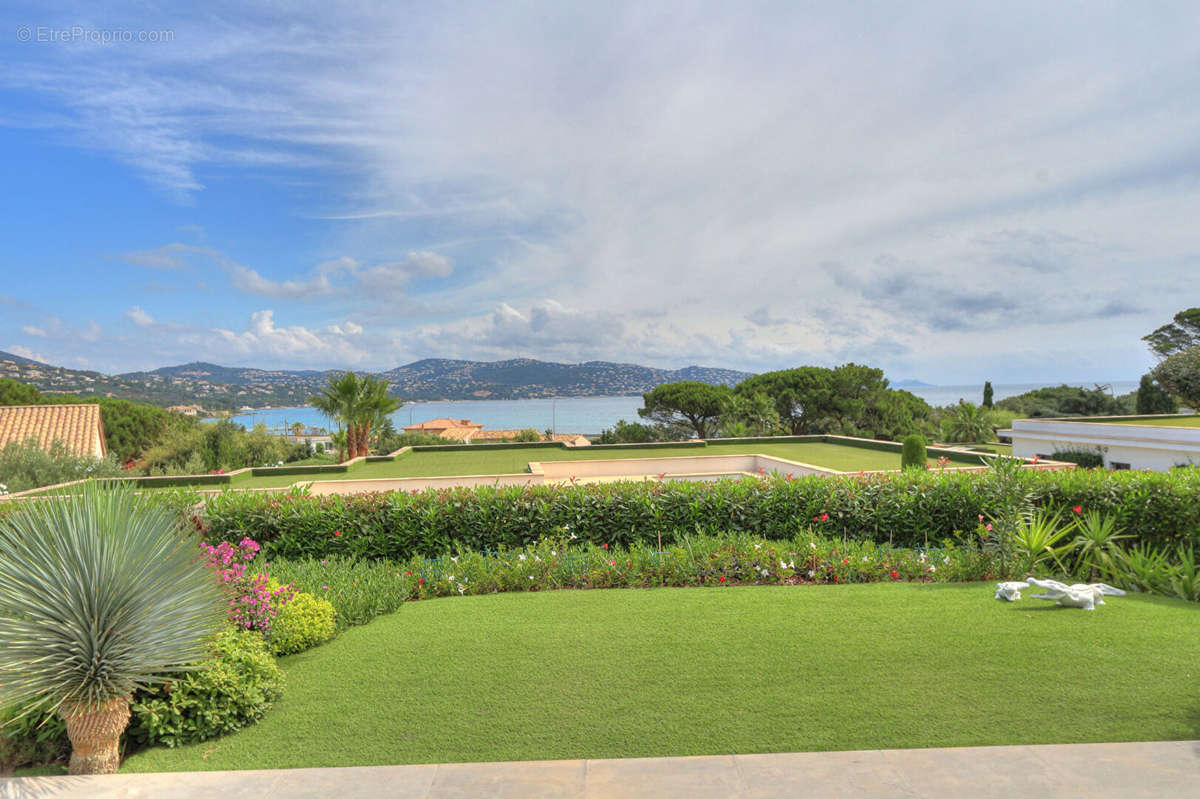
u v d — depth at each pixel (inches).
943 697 138.7
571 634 186.5
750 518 303.1
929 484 300.8
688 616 199.6
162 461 1169.4
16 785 119.3
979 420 1441.9
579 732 129.7
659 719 133.6
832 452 938.1
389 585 231.8
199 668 138.4
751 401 1505.9
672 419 1657.2
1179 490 268.2
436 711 141.4
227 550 183.9
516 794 108.7
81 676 125.0
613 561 255.6
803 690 144.3
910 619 190.1
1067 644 166.9
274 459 1325.0
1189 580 219.1
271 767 122.6
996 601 208.7
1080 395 1621.6
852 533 299.4
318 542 295.6
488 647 178.5
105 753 126.2
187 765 125.2
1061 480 290.4
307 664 171.8
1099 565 250.4
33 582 128.8
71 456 808.9
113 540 134.2
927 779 109.0
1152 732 122.2
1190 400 890.1
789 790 107.3
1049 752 116.3
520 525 304.0
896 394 1520.7
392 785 113.2
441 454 1078.4
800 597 218.2
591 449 1049.5
